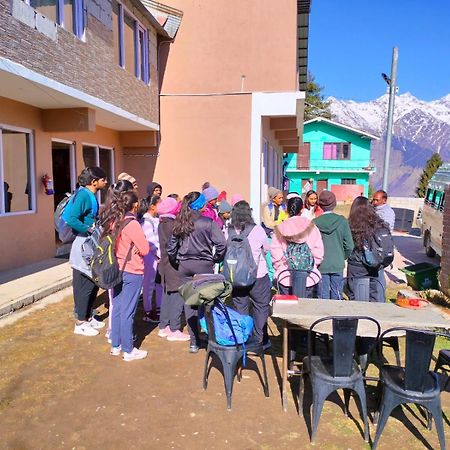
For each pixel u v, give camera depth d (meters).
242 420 3.28
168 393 3.66
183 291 3.61
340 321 2.94
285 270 4.17
